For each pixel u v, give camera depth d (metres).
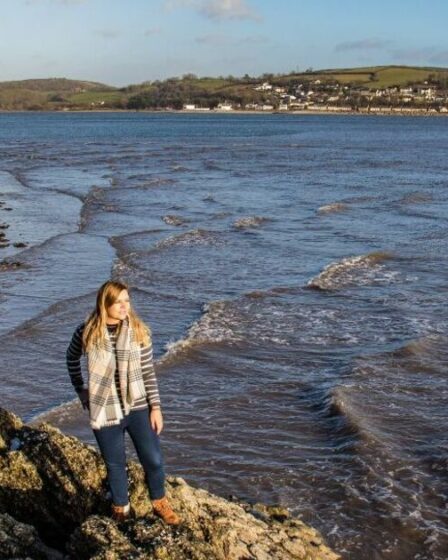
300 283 18.72
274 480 8.73
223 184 42.56
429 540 7.51
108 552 4.84
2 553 4.95
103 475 5.84
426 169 52.72
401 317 15.59
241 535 5.98
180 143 88.94
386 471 8.90
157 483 5.47
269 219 29.16
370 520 7.86
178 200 35.53
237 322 15.16
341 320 15.41
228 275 19.67
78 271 20.12
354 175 48.00
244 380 12.08
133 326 5.14
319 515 7.97
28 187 41.62
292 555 6.13
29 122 178.25
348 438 9.80
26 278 19.28
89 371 5.12
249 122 184.88
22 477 5.90
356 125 165.25
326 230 26.75
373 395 11.27
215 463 9.15
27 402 11.18
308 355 13.28
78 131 127.25
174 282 18.83
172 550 4.98
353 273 19.70
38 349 13.54
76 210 32.38
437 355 13.13
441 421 10.35
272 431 10.11
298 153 70.25
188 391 11.59
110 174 49.09
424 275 19.53
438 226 27.61
